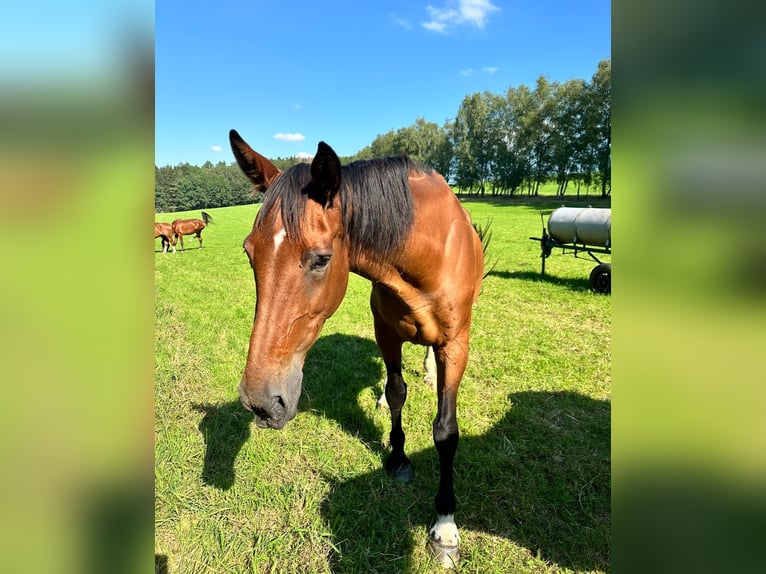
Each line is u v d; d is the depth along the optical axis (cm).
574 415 342
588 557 211
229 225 2978
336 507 241
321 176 148
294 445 297
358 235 178
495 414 342
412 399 367
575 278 916
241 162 180
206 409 348
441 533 214
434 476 269
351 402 361
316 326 161
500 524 232
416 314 209
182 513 237
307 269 150
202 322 613
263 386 146
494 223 2312
